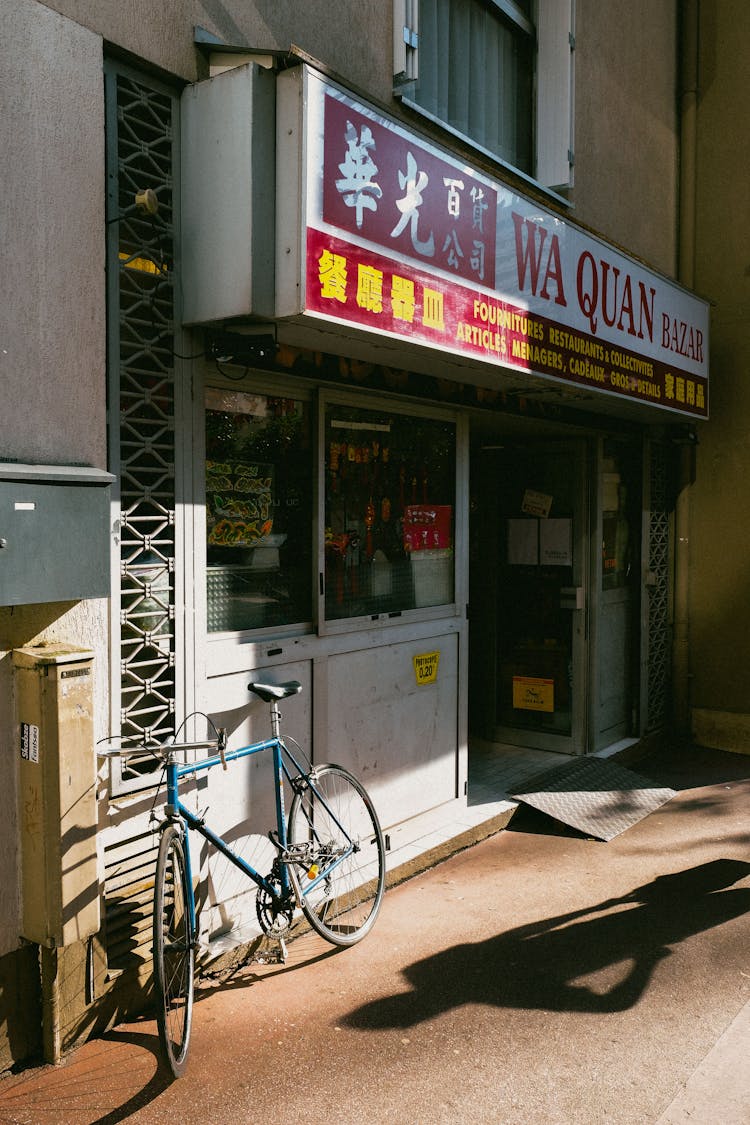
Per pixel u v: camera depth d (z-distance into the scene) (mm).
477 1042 2980
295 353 3662
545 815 5355
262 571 3760
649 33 6598
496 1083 2764
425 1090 2729
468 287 3871
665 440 7016
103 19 2871
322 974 3439
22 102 2648
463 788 5062
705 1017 3143
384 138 3340
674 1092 2721
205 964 3359
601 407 5750
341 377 3914
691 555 7215
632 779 5973
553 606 6562
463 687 5047
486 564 6859
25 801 2730
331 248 3107
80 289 2830
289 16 3586
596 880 4391
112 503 2939
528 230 4312
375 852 4328
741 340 6930
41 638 2789
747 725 7016
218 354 3268
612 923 3900
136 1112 2607
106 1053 2889
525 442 6594
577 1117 2609
